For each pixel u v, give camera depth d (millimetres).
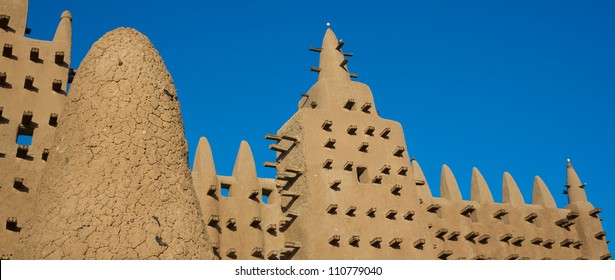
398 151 19969
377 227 18469
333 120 19531
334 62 20922
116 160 11469
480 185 23359
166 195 11508
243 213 18578
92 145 11602
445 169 23438
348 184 18641
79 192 11086
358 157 19312
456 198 22719
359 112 20125
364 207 18531
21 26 16703
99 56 12773
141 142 11812
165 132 12242
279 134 20203
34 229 11055
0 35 16281
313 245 17406
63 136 12117
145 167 11578
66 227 10727
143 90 12398
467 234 21875
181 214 11453
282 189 19297
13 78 15891
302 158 18703
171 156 12055
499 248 22281
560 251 23484
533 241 22938
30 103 15758
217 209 18203
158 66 13031
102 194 11062
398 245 18547
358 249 17828
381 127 20250
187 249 11109
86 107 12117
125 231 10812
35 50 16234
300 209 18141
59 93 16172
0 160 14758
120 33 13141
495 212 22891
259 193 19203
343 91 20266
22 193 14648
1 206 14273
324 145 18969
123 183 11258
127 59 12680
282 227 18797
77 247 10531
